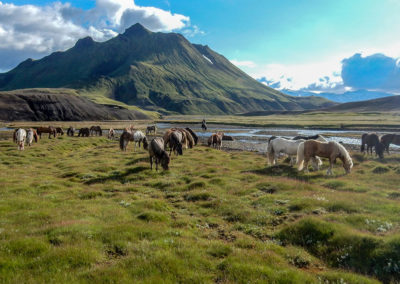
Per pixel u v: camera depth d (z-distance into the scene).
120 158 26.20
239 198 13.36
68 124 96.75
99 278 5.43
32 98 123.69
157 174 18.69
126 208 11.77
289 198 12.43
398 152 34.72
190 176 18.62
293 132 72.88
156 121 128.88
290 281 5.55
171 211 11.86
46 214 10.25
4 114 110.88
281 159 27.17
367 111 190.00
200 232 9.27
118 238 7.77
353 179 16.89
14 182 16.39
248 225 9.95
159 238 7.90
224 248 7.42
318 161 20.31
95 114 135.38
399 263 6.28
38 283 5.23
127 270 5.81
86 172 19.52
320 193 13.09
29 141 33.38
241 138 58.81
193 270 6.00
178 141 22.80
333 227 8.38
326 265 7.05
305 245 8.10
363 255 6.97
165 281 5.45
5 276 5.43
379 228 8.33
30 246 6.84
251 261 6.51
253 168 21.61
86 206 11.77
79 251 6.66
